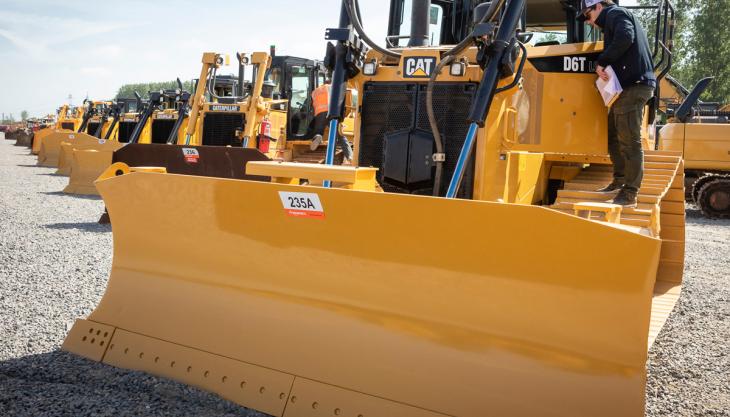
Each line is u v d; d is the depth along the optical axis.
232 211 3.21
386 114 4.44
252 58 11.69
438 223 2.69
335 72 4.23
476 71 4.14
